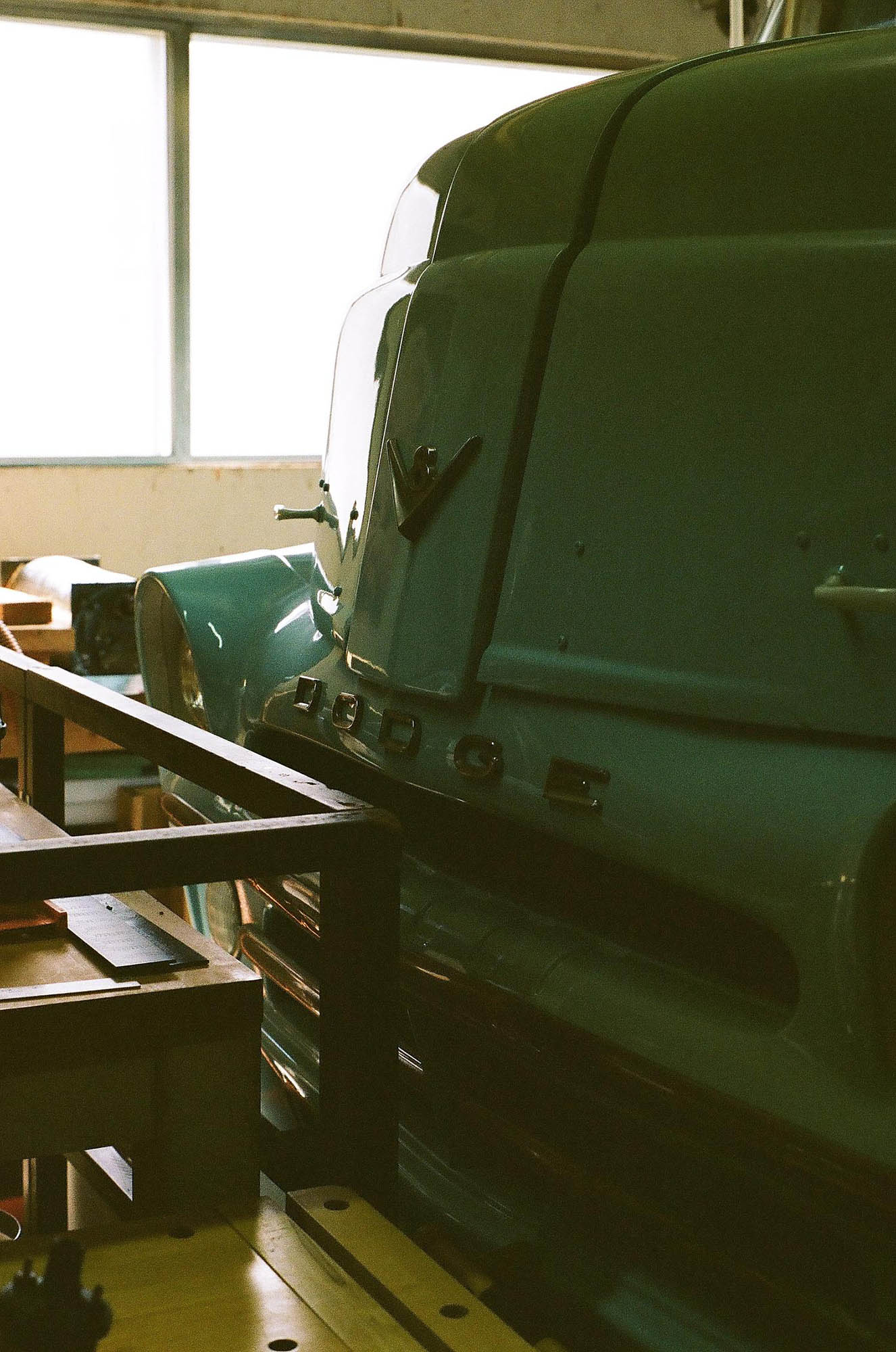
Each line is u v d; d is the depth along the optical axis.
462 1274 1.42
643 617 1.40
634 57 7.81
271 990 2.06
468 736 1.57
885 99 1.30
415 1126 1.67
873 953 1.14
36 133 6.66
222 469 7.01
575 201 1.60
